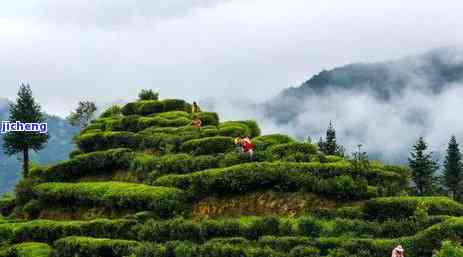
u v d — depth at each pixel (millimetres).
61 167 56688
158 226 39406
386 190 40219
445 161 107000
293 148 47500
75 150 64125
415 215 35031
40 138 76625
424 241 31609
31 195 55781
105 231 42375
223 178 42969
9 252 43156
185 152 52281
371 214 37281
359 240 32656
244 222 38062
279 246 33906
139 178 51750
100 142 60500
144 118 63531
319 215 37875
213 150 50594
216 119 64062
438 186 98375
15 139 75500
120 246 38531
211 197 43469
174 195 43562
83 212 49781
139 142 58344
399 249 28625
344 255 31219
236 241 35375
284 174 41500
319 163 42375
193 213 43094
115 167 55125
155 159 51094
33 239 46094
